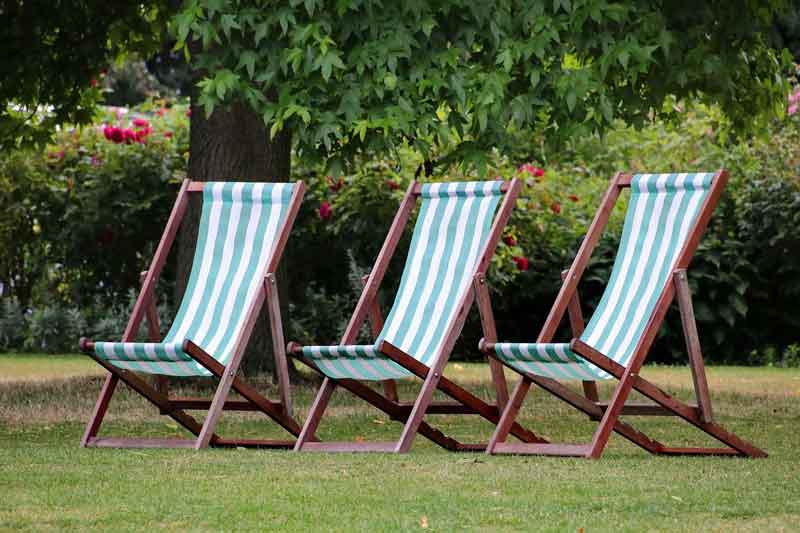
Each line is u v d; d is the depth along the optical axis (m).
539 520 9.31
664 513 9.59
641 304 14.41
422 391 14.30
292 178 31.81
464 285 15.21
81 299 34.38
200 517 9.41
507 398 14.68
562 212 33.62
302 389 22.95
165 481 11.26
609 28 18.81
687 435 16.94
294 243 32.62
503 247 30.77
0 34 24.09
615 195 15.16
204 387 22.62
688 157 36.34
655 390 13.62
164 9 25.05
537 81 18.20
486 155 18.55
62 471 11.91
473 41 18.11
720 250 32.59
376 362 14.21
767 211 31.72
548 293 33.28
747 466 12.66
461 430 17.83
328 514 9.56
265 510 9.71
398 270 32.00
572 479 11.48
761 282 33.06
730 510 9.69
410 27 17.77
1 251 33.88
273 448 15.09
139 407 20.36
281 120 17.80
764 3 21.17
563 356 13.20
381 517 9.44
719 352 33.72
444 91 18.16
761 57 23.19
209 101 17.83
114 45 25.84
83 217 33.06
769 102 24.00
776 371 29.58
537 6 18.17
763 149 33.00
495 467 12.46
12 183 32.94
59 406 20.28
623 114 20.64
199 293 15.90
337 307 32.91
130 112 37.44
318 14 17.59
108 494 10.46
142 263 33.78
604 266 33.09
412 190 16.23
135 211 32.84
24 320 34.38
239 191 16.03
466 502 10.12
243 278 15.71
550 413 20.16
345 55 18.09
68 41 24.88
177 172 32.12
